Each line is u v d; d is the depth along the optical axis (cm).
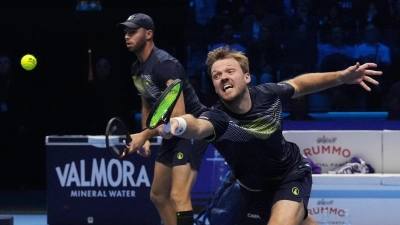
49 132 1299
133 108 1311
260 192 594
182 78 752
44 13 1326
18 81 1265
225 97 542
